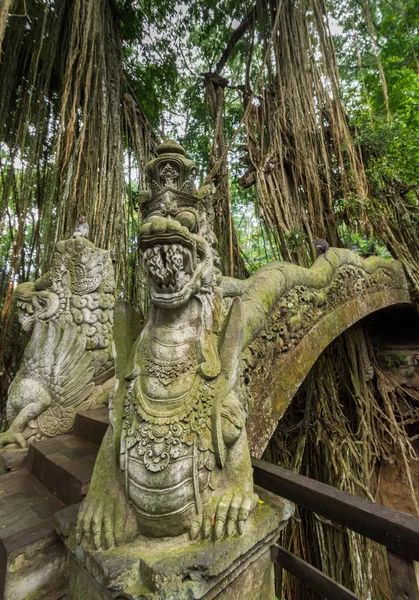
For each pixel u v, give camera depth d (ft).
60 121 15.02
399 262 18.16
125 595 3.72
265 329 9.02
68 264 11.16
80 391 10.51
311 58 19.13
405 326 21.22
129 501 4.65
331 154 19.98
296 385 9.63
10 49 17.31
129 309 6.28
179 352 5.34
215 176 20.06
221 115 22.61
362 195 17.56
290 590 15.02
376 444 16.93
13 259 15.97
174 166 6.38
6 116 17.56
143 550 4.26
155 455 4.51
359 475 15.29
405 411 18.11
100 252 11.58
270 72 21.16
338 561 14.39
